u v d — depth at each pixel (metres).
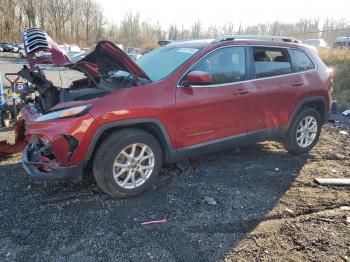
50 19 59.28
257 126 4.55
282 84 4.70
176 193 3.87
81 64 3.98
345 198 3.89
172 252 2.83
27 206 3.50
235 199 3.77
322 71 5.26
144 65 4.42
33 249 2.82
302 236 3.10
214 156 5.05
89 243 2.92
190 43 4.51
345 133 6.76
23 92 5.54
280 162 4.95
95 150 3.52
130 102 3.51
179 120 3.83
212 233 3.12
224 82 4.19
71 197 3.70
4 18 55.12
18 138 4.80
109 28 66.19
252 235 3.10
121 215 3.37
